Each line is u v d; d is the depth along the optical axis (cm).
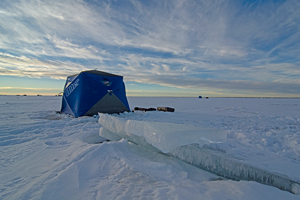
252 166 190
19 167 192
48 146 272
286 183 163
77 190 141
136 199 129
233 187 151
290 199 133
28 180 160
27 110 937
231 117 769
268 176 177
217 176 201
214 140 222
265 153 264
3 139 334
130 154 241
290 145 320
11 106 1260
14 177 167
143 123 223
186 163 229
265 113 977
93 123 540
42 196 131
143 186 152
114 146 248
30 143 294
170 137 175
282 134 412
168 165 205
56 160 212
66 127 465
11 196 132
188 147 237
